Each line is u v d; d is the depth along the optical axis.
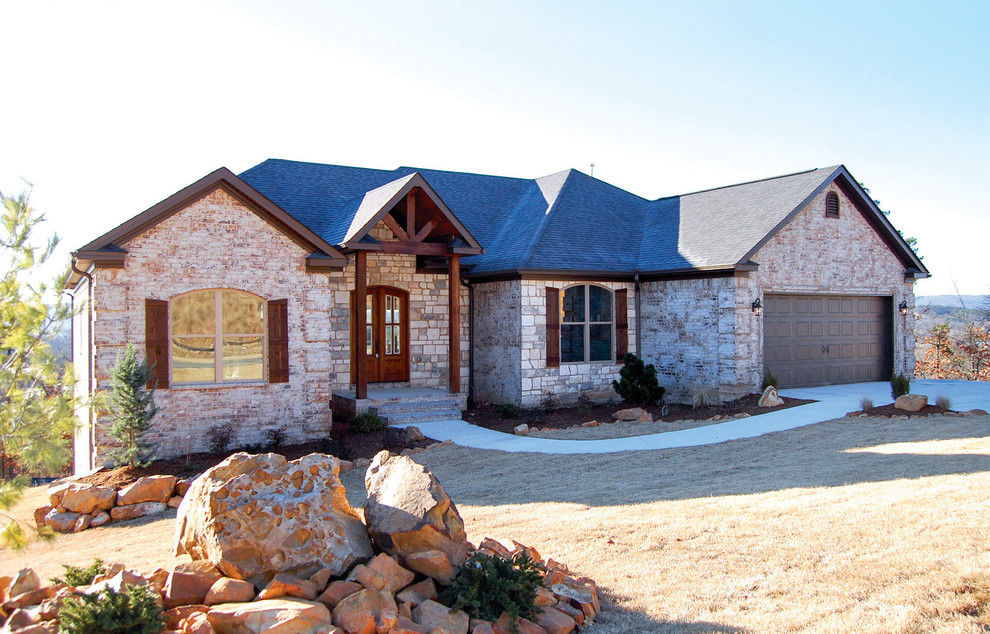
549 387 19.27
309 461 6.89
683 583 6.85
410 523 6.36
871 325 22.67
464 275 20.48
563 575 6.75
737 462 12.35
